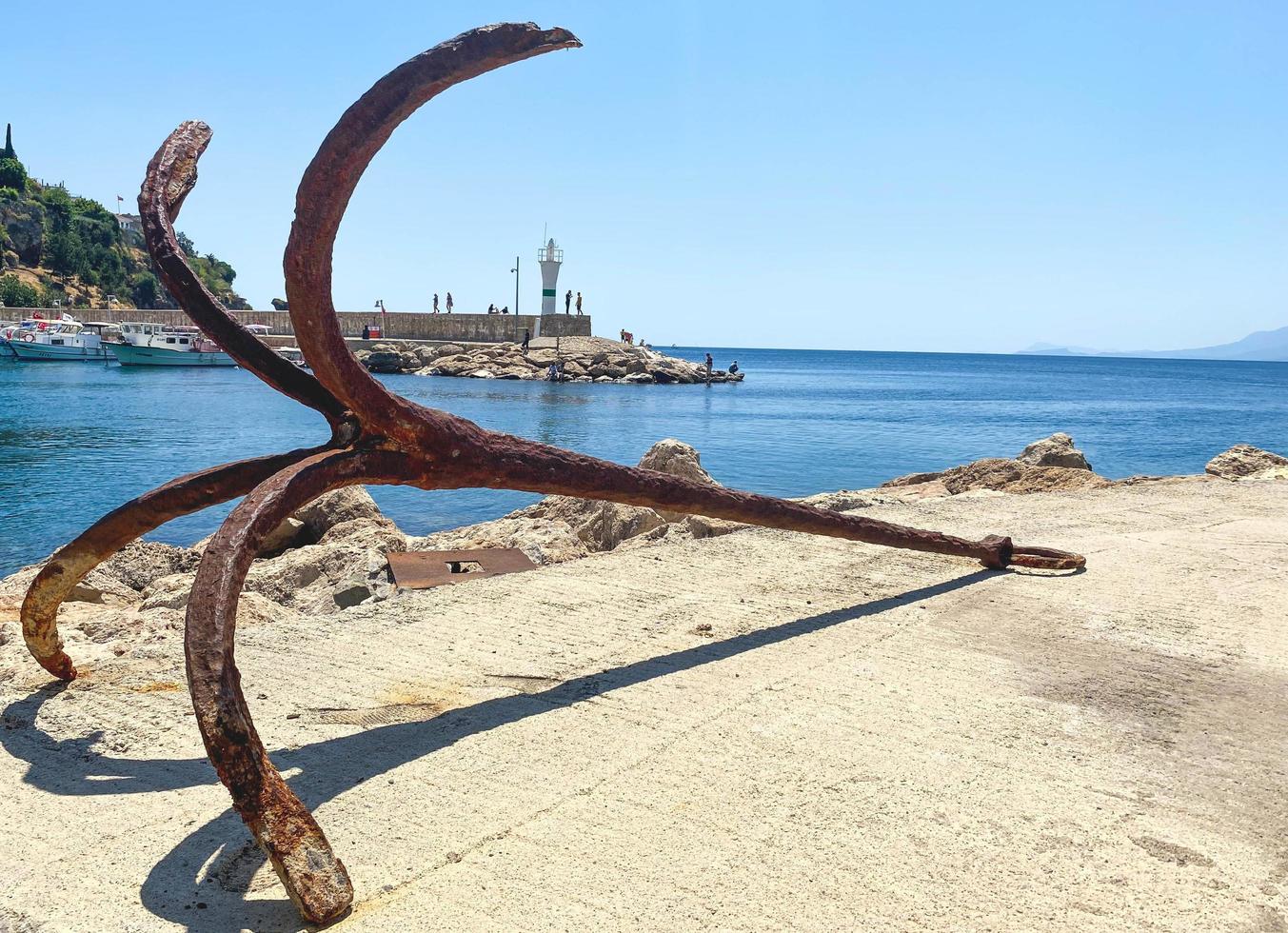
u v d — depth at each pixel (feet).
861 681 13.85
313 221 9.70
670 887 8.67
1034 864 9.20
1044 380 363.56
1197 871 9.17
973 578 19.77
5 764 11.03
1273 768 11.43
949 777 10.94
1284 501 30.27
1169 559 21.77
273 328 213.87
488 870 8.89
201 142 13.19
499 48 9.77
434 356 208.33
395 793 10.33
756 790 10.49
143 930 8.02
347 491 32.30
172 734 11.80
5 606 21.93
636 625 16.33
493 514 54.29
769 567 20.31
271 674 13.88
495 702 12.91
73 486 62.44
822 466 85.10
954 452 98.17
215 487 11.91
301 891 8.00
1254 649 15.69
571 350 212.84
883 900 8.56
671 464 32.91
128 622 18.38
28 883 8.68
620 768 10.96
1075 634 16.28
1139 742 12.08
